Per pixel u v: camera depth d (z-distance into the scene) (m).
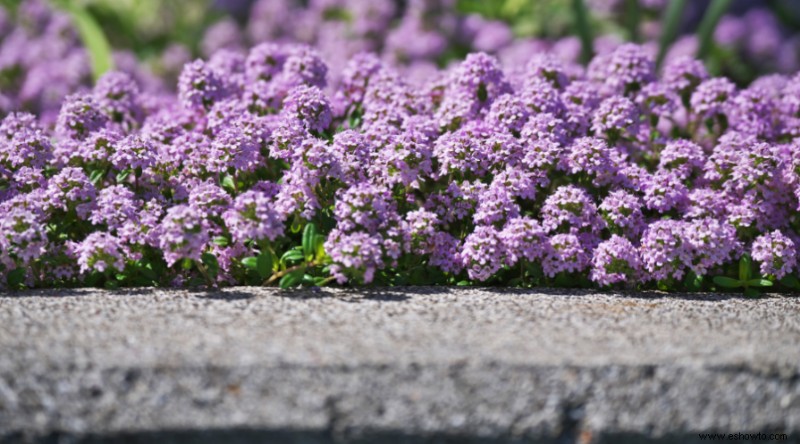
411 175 3.93
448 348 2.80
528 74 4.61
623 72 4.66
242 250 3.91
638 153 4.62
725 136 4.32
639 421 2.61
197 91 4.50
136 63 8.13
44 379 2.59
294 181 3.83
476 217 3.90
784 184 4.15
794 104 4.61
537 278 3.99
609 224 4.00
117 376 2.60
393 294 3.68
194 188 3.93
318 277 3.82
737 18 9.61
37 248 3.70
